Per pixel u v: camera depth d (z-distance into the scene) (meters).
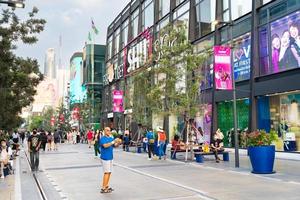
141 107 32.66
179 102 21.47
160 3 40.28
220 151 19.59
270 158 14.11
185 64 21.28
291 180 12.30
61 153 29.89
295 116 20.80
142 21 45.91
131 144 33.09
